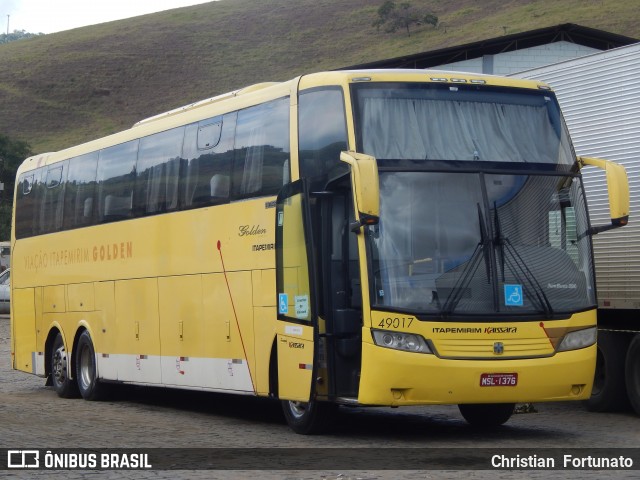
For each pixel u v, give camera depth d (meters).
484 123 12.34
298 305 12.52
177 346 15.68
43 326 20.44
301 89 12.92
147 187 16.70
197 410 16.83
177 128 15.93
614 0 126.88
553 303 11.89
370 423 14.42
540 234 12.08
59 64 144.88
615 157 15.12
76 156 19.47
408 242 11.66
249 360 13.76
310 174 12.57
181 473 10.05
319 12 156.12
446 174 11.94
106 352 17.97
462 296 11.60
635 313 15.09
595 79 15.52
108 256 17.94
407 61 37.84
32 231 21.16
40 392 20.61
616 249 15.01
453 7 147.00
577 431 13.35
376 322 11.50
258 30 152.25
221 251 14.46
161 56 144.38
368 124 12.00
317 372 12.13
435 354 11.43
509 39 37.59
